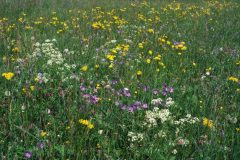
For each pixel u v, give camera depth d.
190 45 9.20
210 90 6.21
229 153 4.43
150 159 4.26
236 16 14.53
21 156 4.16
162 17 13.33
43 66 6.51
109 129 4.83
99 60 7.23
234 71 7.52
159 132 4.63
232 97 5.92
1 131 4.50
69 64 6.95
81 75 6.32
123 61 7.23
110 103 5.40
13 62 6.61
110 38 9.17
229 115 5.24
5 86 5.53
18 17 11.66
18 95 5.37
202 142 4.54
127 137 4.73
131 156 4.40
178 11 14.91
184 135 4.79
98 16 11.95
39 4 13.91
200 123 5.04
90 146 4.35
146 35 9.59
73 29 10.02
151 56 7.89
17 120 4.79
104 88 5.77
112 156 4.31
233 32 11.27
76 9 13.80
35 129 4.66
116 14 13.11
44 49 7.48
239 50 9.17
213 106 5.46
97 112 4.98
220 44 9.62
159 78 6.60
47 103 5.34
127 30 10.13
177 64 7.69
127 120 5.04
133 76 6.42
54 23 10.43
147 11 14.50
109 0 16.88
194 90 6.20
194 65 7.58
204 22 12.57
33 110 5.13
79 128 4.67
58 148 4.24
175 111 5.43
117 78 6.42
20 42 7.91
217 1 18.80
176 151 4.39
